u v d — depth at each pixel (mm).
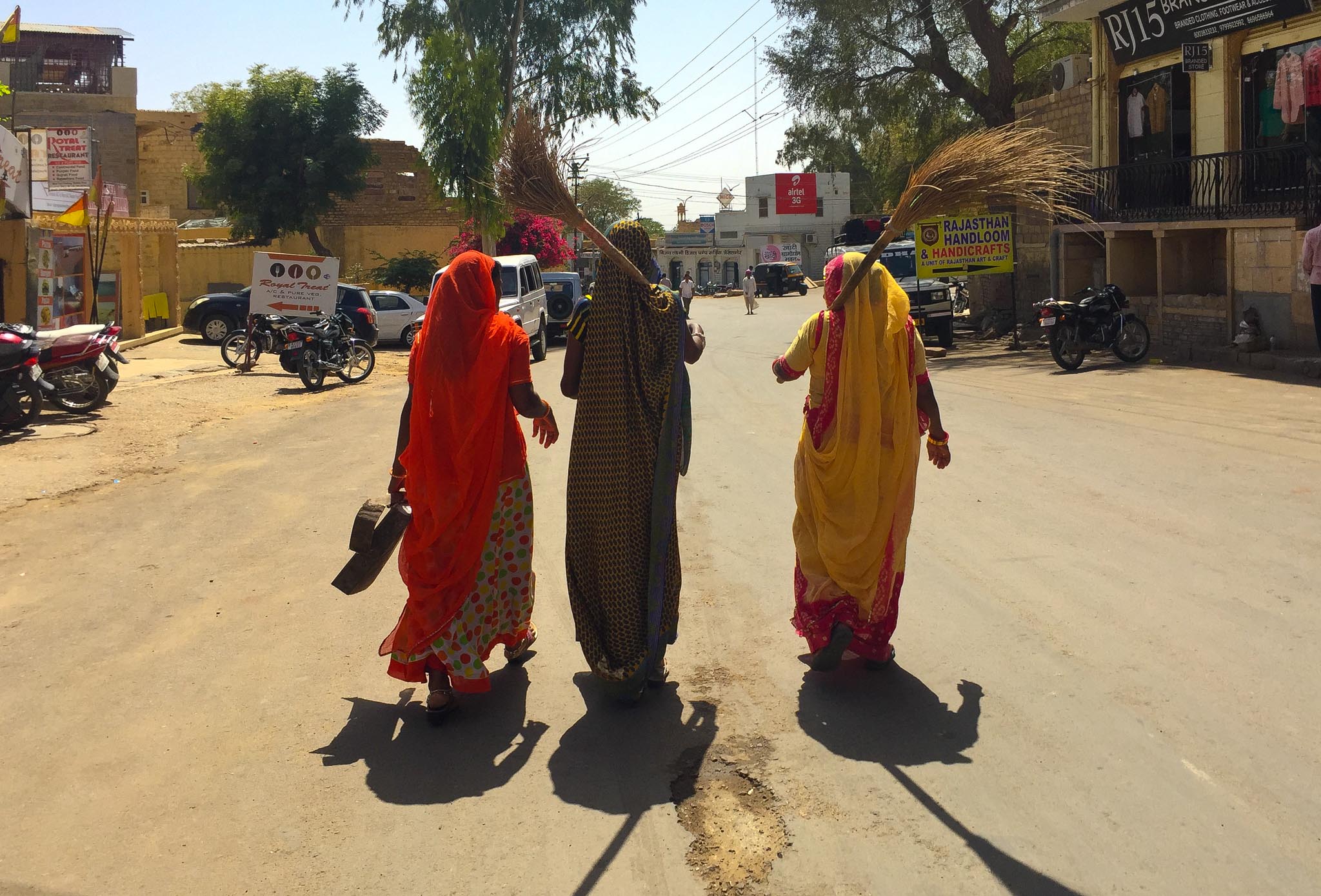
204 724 4098
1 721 4160
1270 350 14617
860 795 3430
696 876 3025
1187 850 3033
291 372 16891
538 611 5387
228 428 11852
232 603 5570
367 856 3156
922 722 3924
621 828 3293
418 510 4051
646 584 4102
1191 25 17000
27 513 7699
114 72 38625
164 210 29891
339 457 9938
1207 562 5566
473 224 29344
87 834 3314
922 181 4109
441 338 4020
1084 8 19094
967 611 5016
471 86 28234
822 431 4191
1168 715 3861
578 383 4195
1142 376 13867
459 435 4008
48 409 12555
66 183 20312
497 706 4242
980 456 8594
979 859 3039
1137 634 4629
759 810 3375
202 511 7730
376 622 5246
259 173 34094
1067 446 8891
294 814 3410
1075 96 21828
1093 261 20031
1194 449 8516
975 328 24297
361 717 4148
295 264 17406
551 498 7996
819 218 73188
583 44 33500
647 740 3895
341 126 34094
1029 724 3857
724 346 23000
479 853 3166
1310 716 3801
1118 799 3320
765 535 6527
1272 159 15797
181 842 3258
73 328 12586
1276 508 6578
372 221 39344
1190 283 17500
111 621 5332
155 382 15844
